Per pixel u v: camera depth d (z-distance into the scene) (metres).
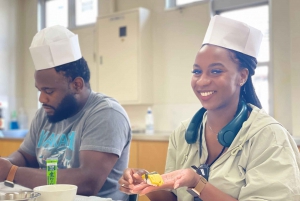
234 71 1.10
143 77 3.14
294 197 0.93
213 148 1.17
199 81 1.11
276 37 2.63
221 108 1.12
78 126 1.48
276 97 2.63
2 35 4.02
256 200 0.95
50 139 1.58
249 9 2.82
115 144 1.40
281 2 2.61
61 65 1.46
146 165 2.59
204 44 1.13
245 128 1.09
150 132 3.10
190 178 0.98
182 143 1.29
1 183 1.37
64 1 4.01
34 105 4.12
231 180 1.05
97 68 3.38
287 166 0.96
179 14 3.11
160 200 1.27
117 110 1.49
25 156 1.72
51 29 1.49
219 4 2.92
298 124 2.45
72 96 1.49
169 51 3.16
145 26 3.18
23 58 4.23
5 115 4.02
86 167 1.33
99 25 3.35
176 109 3.11
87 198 1.15
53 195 0.98
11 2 4.12
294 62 2.47
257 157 1.02
